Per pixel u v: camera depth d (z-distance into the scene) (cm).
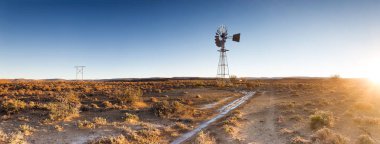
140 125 2352
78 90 5416
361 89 5569
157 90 5616
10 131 1939
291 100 4312
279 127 2372
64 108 2595
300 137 2002
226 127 2322
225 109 3588
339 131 2131
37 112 2494
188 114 3045
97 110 2897
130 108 3139
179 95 4891
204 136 2052
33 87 5666
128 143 1864
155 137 2080
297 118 2633
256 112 3238
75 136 1922
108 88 6200
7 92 4400
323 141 1842
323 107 3322
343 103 3522
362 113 2784
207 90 6300
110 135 1966
